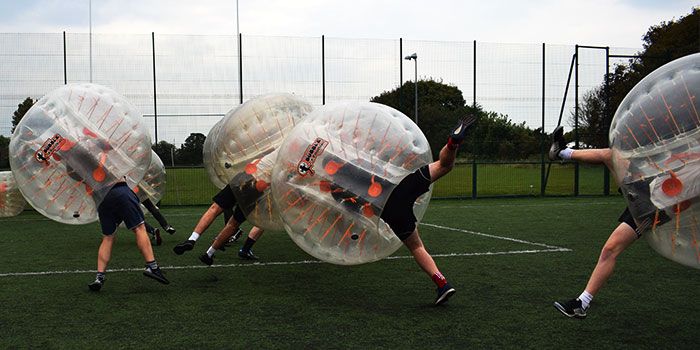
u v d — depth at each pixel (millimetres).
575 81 18109
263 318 4715
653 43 36500
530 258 7328
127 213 5633
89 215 6262
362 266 6875
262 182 6305
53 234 10039
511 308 4965
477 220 11734
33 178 6145
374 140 5125
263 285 5926
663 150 3643
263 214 6422
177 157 16547
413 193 4977
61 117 6086
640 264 6793
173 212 14414
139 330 4414
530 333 4273
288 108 7070
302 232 5289
